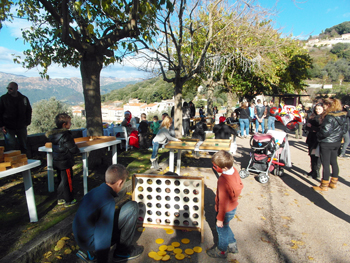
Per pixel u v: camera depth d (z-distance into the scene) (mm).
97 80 5305
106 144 4516
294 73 24703
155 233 3193
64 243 2826
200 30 9938
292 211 3914
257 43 9664
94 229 2211
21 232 2904
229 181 2564
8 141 5273
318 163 5477
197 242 3020
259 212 3863
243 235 3193
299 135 11391
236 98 28109
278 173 5691
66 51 6664
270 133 5723
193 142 5504
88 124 5359
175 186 3170
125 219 2498
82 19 4988
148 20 6160
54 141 3490
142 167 5934
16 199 3963
